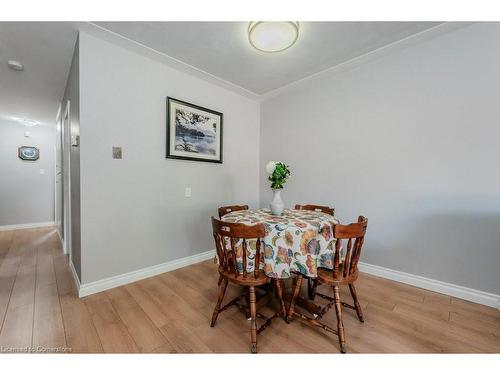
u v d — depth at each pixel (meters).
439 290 2.06
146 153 2.37
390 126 2.32
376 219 2.44
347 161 2.65
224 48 2.21
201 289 2.14
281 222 1.64
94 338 1.47
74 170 2.27
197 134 2.80
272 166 1.97
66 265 2.70
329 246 1.65
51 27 1.88
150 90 2.39
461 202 1.96
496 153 1.81
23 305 1.83
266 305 1.87
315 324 1.50
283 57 2.37
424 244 2.15
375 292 2.09
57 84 2.95
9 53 2.25
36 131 4.96
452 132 1.99
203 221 2.93
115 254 2.18
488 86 1.82
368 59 2.41
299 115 3.13
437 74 2.05
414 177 2.19
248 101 3.50
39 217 4.99
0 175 4.55
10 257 2.98
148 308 1.81
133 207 2.29
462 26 1.90
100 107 2.05
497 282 1.82
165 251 2.56
